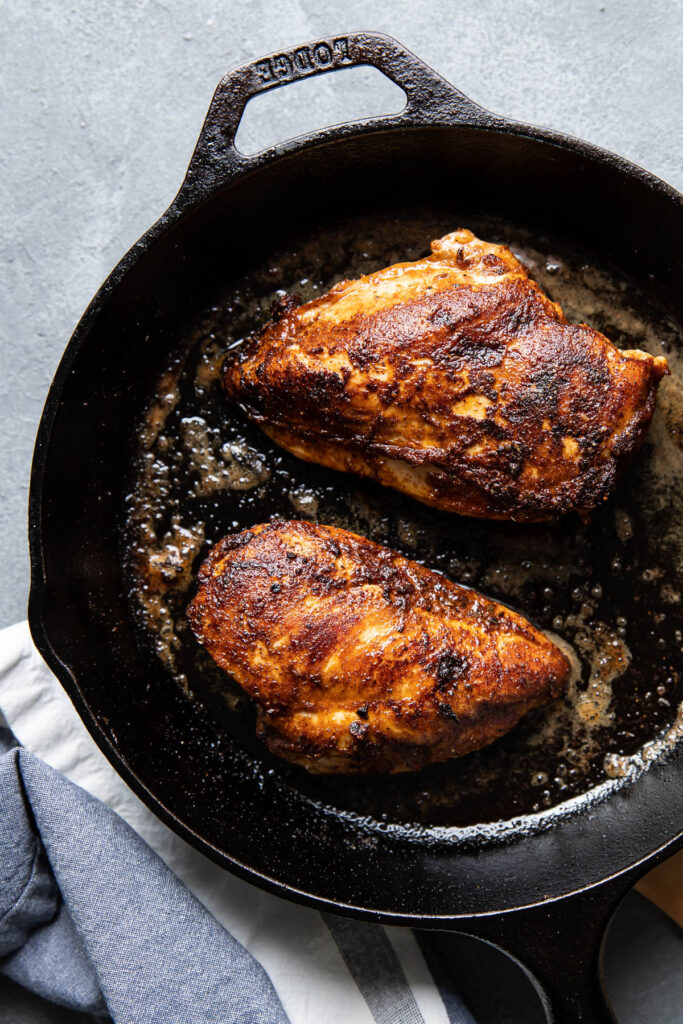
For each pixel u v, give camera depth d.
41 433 0.54
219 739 0.59
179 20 0.61
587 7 0.60
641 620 0.58
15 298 0.61
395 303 0.55
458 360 0.54
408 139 0.56
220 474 0.60
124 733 0.57
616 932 0.59
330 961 0.58
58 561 0.56
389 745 0.54
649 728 0.58
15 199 0.61
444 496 0.56
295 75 0.54
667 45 0.60
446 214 0.60
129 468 0.60
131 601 0.60
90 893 0.56
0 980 0.59
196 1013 0.56
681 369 0.59
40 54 0.61
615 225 0.58
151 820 0.59
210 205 0.56
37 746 0.58
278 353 0.56
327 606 0.53
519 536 0.59
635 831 0.57
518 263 0.56
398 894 0.57
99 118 0.61
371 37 0.54
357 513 0.59
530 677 0.55
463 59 0.61
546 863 0.58
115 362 0.59
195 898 0.57
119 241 0.61
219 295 0.60
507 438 0.54
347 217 0.60
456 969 0.59
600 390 0.53
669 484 0.58
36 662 0.59
